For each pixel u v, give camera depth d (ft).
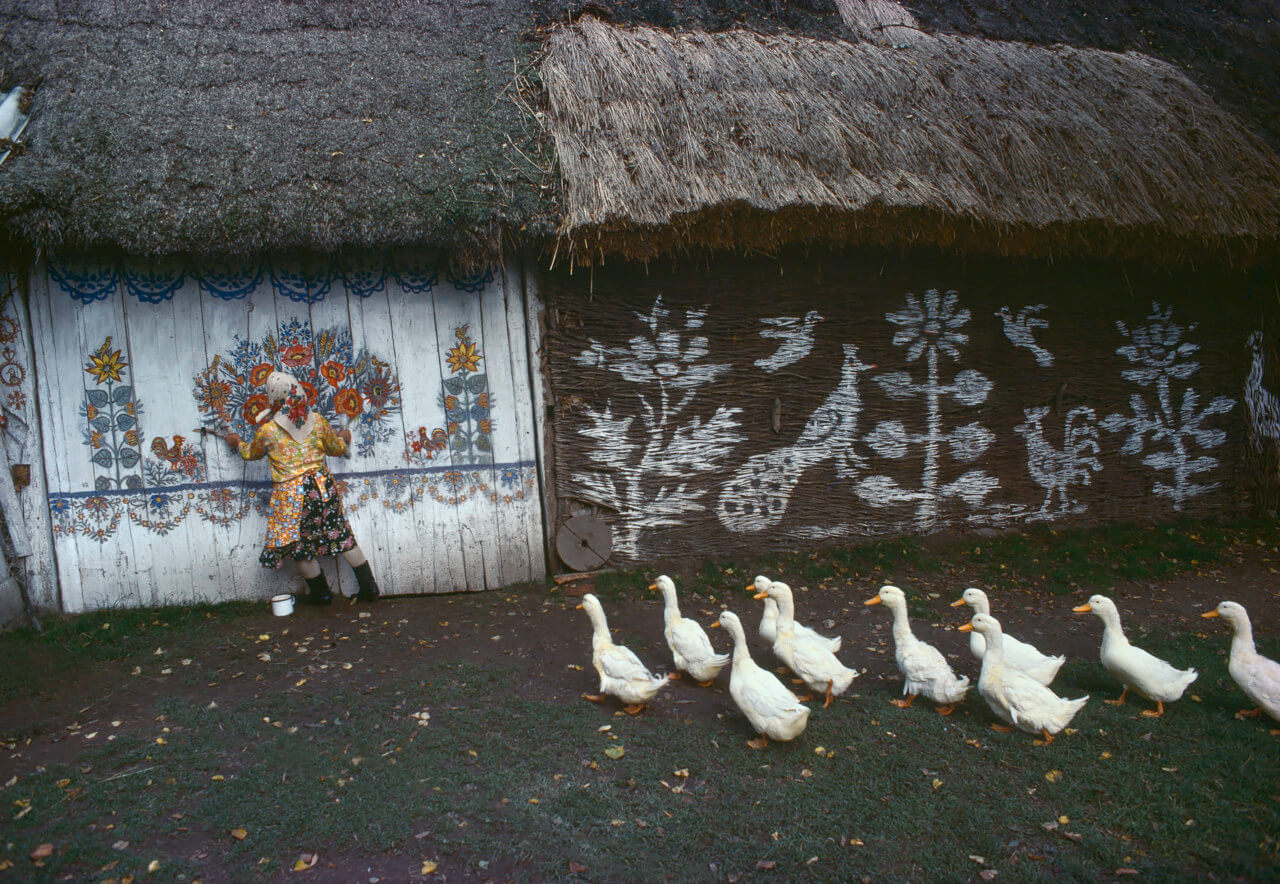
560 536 20.42
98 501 18.24
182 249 16.83
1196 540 24.03
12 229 16.01
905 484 23.09
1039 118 22.34
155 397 18.40
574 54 21.04
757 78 21.50
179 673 15.43
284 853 10.34
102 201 16.51
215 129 18.12
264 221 17.01
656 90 20.56
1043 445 24.07
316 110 18.93
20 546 17.66
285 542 17.62
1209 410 25.40
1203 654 16.38
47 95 18.06
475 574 20.08
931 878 9.95
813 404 22.24
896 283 22.45
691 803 11.38
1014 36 26.45
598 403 20.65
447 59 20.77
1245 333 25.36
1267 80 27.22
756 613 18.83
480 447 19.97
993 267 23.00
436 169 18.11
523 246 18.75
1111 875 9.98
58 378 17.93
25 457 17.78
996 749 12.75
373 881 9.89
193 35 20.04
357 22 21.33
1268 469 25.93
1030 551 22.90
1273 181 23.06
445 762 12.33
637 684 13.53
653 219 17.99
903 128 21.08
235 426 18.79
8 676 14.99
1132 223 20.81
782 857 10.29
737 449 21.75
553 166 18.67
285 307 18.89
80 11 19.86
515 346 20.01
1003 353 23.44
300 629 17.57
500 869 10.09
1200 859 10.23
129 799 11.39
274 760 12.35
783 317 21.76
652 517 21.29
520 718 13.69
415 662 15.97
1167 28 28.73
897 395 22.80
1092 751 12.69
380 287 19.27
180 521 18.63
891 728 13.41
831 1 25.75
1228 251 22.12
